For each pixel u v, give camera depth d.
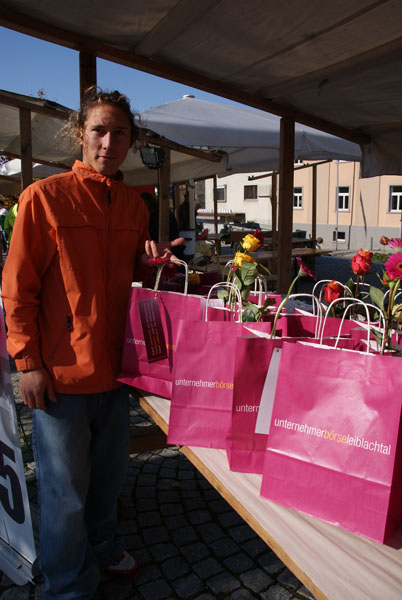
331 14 2.57
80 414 1.55
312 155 7.35
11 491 1.96
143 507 2.59
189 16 2.65
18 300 1.45
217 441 1.48
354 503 1.06
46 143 6.48
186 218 6.79
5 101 4.22
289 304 2.15
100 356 1.56
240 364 1.29
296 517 1.12
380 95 3.89
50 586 1.64
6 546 2.08
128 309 1.68
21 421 3.53
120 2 2.54
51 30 2.84
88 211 1.54
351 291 1.79
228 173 8.55
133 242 1.70
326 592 0.90
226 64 3.33
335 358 1.11
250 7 2.52
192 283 2.54
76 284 1.50
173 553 2.22
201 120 5.12
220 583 2.02
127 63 3.23
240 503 1.18
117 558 2.00
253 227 18.22
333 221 21.02
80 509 1.60
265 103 4.06
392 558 1.00
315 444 1.13
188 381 1.49
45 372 1.50
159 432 2.41
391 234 19.23
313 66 3.33
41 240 1.48
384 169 5.13
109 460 1.81
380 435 1.04
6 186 8.86
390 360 1.04
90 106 1.54
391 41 2.90
